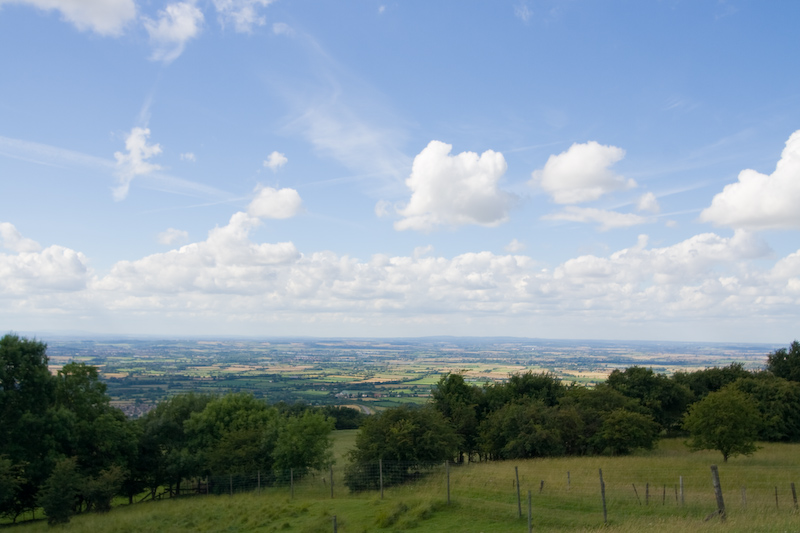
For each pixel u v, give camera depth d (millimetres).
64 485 28172
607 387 51250
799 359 62750
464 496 22000
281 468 37094
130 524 24062
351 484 30500
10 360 34938
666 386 55750
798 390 50250
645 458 35281
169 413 48312
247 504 26422
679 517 16312
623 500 19547
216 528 21594
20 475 32875
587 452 41938
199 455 42500
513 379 55500
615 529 14852
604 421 41656
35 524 29719
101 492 31562
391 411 34812
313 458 36781
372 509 21547
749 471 27406
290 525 20562
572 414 41406
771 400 49844
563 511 18328
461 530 17016
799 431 48562
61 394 38594
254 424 44562
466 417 46375
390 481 29578
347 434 74375
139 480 44281
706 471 27609
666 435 56062
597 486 23078
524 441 38375
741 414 33312
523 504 19719
